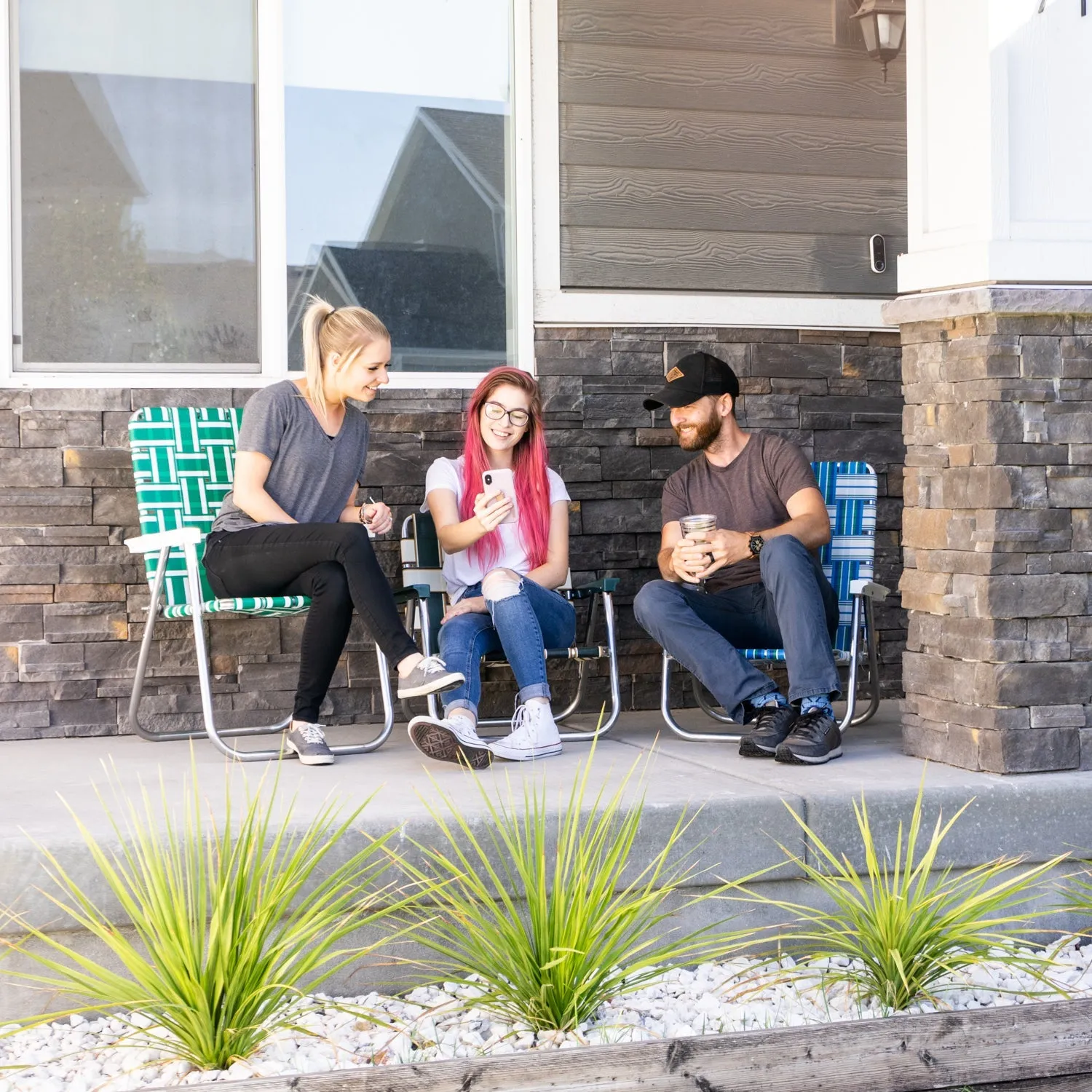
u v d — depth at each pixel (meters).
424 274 4.56
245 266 4.39
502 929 2.59
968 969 2.89
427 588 3.80
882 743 3.90
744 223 4.79
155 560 3.95
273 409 3.81
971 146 3.46
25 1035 2.59
